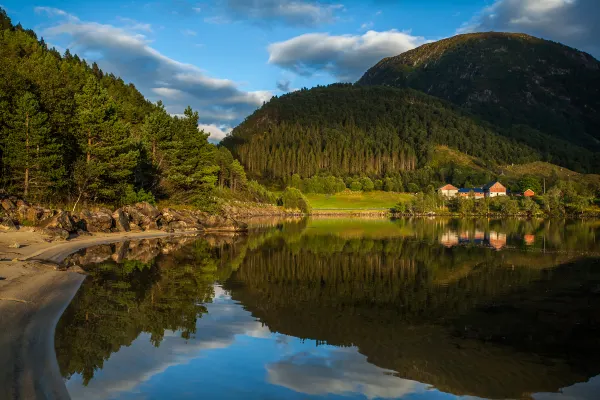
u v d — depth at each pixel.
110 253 32.94
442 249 40.12
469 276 24.89
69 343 11.91
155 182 66.44
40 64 72.31
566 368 10.84
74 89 66.25
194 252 35.94
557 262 30.70
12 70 53.66
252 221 103.56
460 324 14.80
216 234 58.22
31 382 8.95
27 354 10.59
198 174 67.94
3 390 8.30
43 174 42.12
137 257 31.44
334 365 10.93
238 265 28.81
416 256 34.56
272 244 44.72
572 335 13.54
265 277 24.19
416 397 9.16
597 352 12.00
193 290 20.06
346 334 13.62
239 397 8.95
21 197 41.53
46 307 15.45
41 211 39.22
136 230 52.62
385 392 9.38
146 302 17.34
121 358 11.02
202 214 67.25
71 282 20.33
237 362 11.02
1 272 19.84
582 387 9.71
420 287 21.50
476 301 18.33
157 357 11.22
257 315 15.79
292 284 22.16
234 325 14.42
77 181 46.97
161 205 65.50
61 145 44.97
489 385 9.83
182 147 67.94
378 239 52.03
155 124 65.69
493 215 137.50
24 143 41.34
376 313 16.25
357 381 9.94
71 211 45.00
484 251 38.25
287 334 13.52
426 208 143.62
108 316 14.94
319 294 19.69
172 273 24.78
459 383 9.91
